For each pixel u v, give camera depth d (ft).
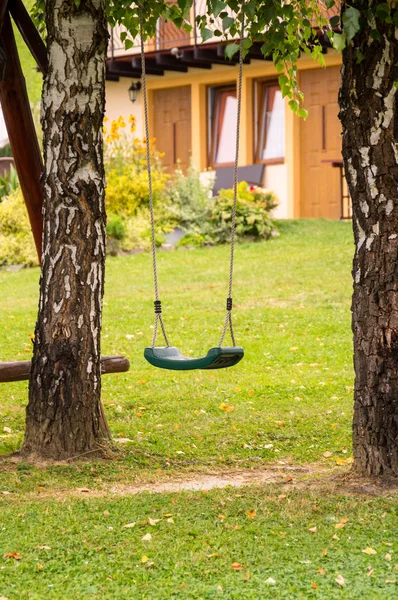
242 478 33.12
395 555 23.79
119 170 98.12
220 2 25.89
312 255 84.33
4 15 34.45
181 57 99.19
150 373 51.83
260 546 24.45
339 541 24.84
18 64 35.58
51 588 21.84
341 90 29.68
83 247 33.99
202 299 70.44
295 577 22.36
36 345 34.55
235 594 21.31
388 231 29.37
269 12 28.89
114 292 73.97
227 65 105.29
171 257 87.71
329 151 102.47
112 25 39.60
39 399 34.40
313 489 29.78
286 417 42.24
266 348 57.00
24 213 90.94
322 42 92.12
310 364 53.26
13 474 32.37
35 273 84.58
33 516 27.37
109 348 57.77
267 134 106.63
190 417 42.42
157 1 39.34
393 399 29.86
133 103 113.50
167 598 21.18
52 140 33.76
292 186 104.06
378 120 29.07
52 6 33.60
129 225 92.12
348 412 42.75
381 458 30.07
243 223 93.66
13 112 35.78
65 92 33.55
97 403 35.06
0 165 95.96
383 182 29.22
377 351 29.86
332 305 67.21
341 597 21.12
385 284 29.55
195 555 23.86
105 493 30.66
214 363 29.48
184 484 32.17
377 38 28.55
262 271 79.36
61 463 33.68
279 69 39.99
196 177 97.96
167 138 112.37
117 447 36.06
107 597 21.26
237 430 40.14
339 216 102.37
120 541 25.00
